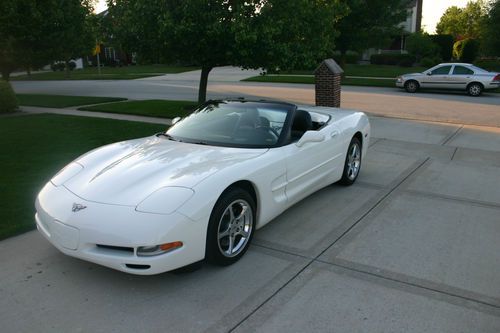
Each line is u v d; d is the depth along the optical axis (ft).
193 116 15.83
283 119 14.62
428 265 11.77
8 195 16.92
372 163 23.35
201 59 39.70
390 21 82.43
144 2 36.81
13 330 8.95
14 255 12.10
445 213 15.75
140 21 38.01
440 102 53.31
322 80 40.60
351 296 10.19
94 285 10.61
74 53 66.90
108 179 11.10
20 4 56.18
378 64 137.90
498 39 88.53
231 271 11.36
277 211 13.48
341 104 50.80
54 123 35.37
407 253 12.49
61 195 10.96
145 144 13.91
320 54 40.47
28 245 12.72
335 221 14.89
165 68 149.38
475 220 15.10
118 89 75.31
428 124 36.55
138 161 12.12
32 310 9.61
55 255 12.12
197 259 10.45
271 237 13.52
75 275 11.06
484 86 61.11
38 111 45.14
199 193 10.36
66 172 12.19
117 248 9.85
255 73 118.11
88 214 9.99
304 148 14.49
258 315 9.45
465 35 190.70
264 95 62.34
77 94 66.74
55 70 162.40
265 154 12.91
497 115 42.29
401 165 22.93
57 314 9.47
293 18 38.29
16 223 14.03
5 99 42.91
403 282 10.85
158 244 9.60
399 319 9.32
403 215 15.51
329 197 17.42
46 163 22.02
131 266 9.75
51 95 63.93
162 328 9.01
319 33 41.42
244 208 11.86
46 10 58.95
